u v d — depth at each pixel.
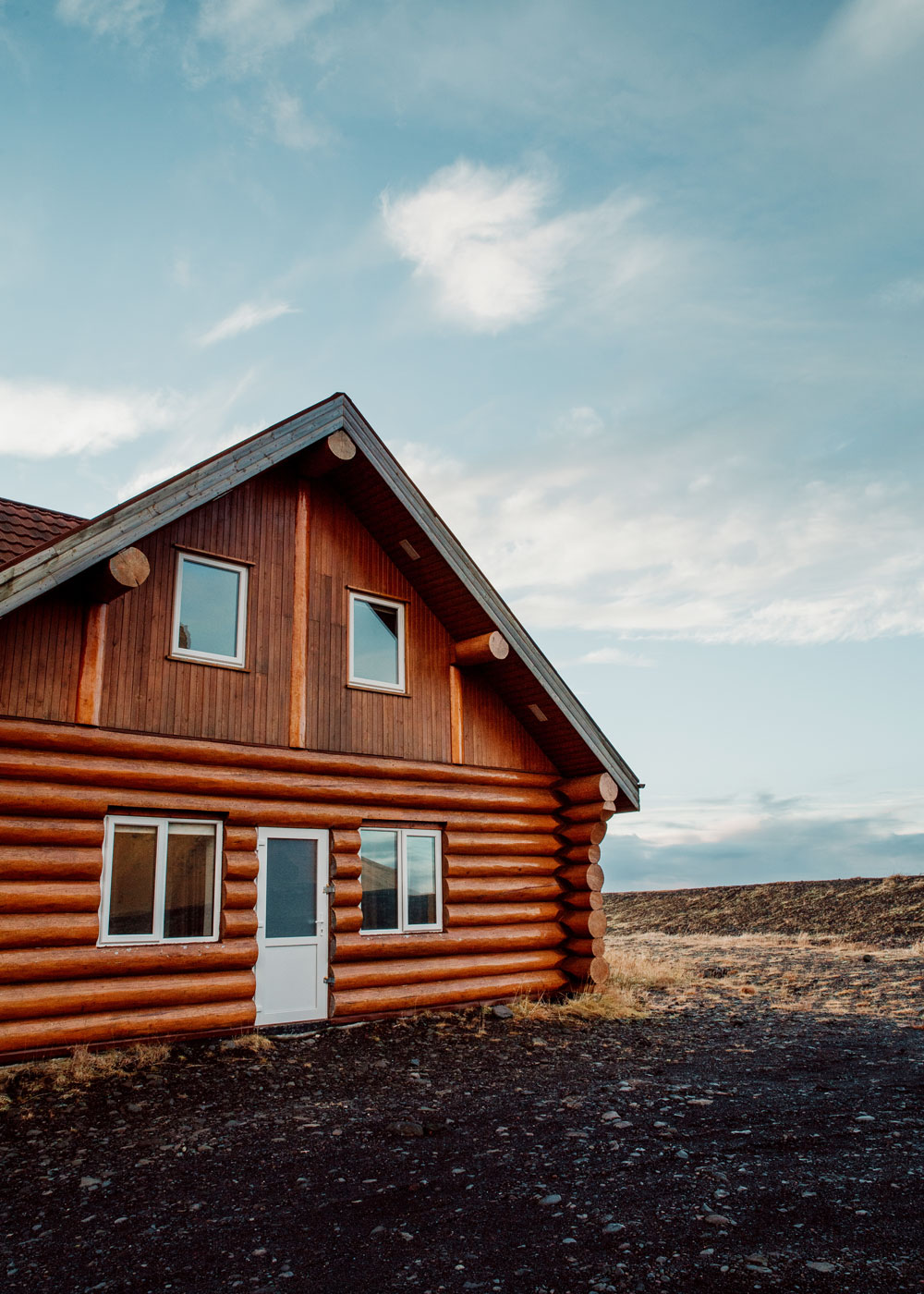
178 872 10.02
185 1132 6.82
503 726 13.51
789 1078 8.41
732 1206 5.34
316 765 11.15
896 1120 6.96
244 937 10.14
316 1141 6.67
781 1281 4.43
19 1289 4.55
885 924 22.47
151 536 10.30
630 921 30.14
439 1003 11.53
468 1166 6.15
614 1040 10.27
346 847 11.20
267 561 11.34
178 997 9.46
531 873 13.10
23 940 8.62
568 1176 5.92
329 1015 10.71
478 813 12.88
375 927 11.55
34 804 8.92
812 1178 5.76
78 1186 5.79
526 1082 8.40
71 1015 8.80
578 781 13.53
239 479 10.16
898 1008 11.89
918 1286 4.33
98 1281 4.62
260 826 10.62
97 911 9.10
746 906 28.55
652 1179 5.81
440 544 12.11
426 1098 7.86
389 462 11.77
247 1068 8.65
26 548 10.13
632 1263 4.68
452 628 13.19
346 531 12.35
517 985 12.34
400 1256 4.84
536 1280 4.55
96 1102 7.50
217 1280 4.61
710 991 13.67
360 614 12.39
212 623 10.74
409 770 12.08
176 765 9.99
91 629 9.55
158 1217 5.34
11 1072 8.09
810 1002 12.55
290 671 11.23
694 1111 7.33
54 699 9.23
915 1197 5.38
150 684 9.95
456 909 12.27
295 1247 4.96
